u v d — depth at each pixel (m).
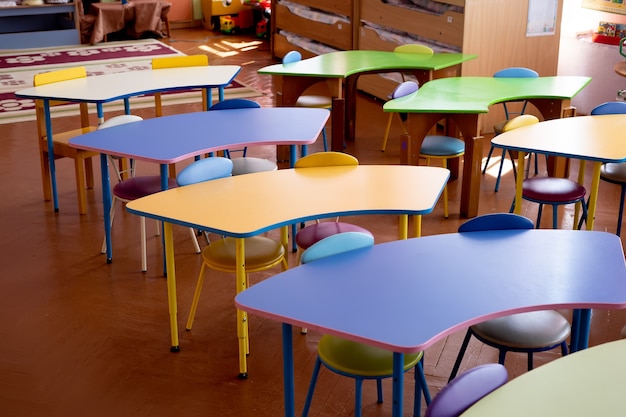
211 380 3.25
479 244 2.91
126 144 3.93
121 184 4.24
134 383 3.23
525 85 5.17
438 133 6.51
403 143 4.74
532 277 2.62
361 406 2.93
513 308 2.41
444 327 2.29
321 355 2.64
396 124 6.80
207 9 10.98
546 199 4.01
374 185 3.42
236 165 4.47
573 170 5.68
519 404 1.99
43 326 3.67
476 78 5.45
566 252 2.82
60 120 6.85
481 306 2.43
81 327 3.65
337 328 2.29
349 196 3.29
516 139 4.06
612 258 2.77
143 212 3.16
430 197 3.26
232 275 4.16
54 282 4.09
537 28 6.48
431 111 4.55
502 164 5.23
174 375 3.29
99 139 4.03
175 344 3.46
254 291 2.53
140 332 3.62
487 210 4.98
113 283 4.08
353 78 6.17
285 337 2.55
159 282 4.09
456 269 2.69
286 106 5.70
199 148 3.84
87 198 5.21
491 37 6.36
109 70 8.63
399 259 2.78
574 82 5.25
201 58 5.65
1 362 3.38
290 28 8.98
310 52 8.62
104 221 4.41
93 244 4.53
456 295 2.50
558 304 2.44
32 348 3.49
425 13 6.66
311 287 2.56
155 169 5.71
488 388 2.04
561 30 7.04
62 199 5.19
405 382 3.21
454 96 4.89
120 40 10.45
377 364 2.56
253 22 11.05
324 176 3.56
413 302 2.45
